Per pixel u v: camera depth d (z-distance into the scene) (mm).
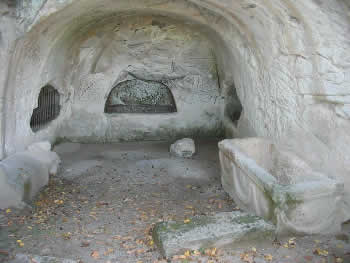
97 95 7598
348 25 3355
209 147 7551
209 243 3307
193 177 5758
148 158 6824
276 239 3482
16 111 4992
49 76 6000
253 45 4992
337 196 3568
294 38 3979
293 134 4520
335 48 3547
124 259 3234
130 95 8211
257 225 3463
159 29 6934
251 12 4328
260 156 5008
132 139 8102
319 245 3404
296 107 4418
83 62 7098
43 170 5152
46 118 6758
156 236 3441
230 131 7570
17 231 3678
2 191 4137
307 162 4219
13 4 4055
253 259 3189
